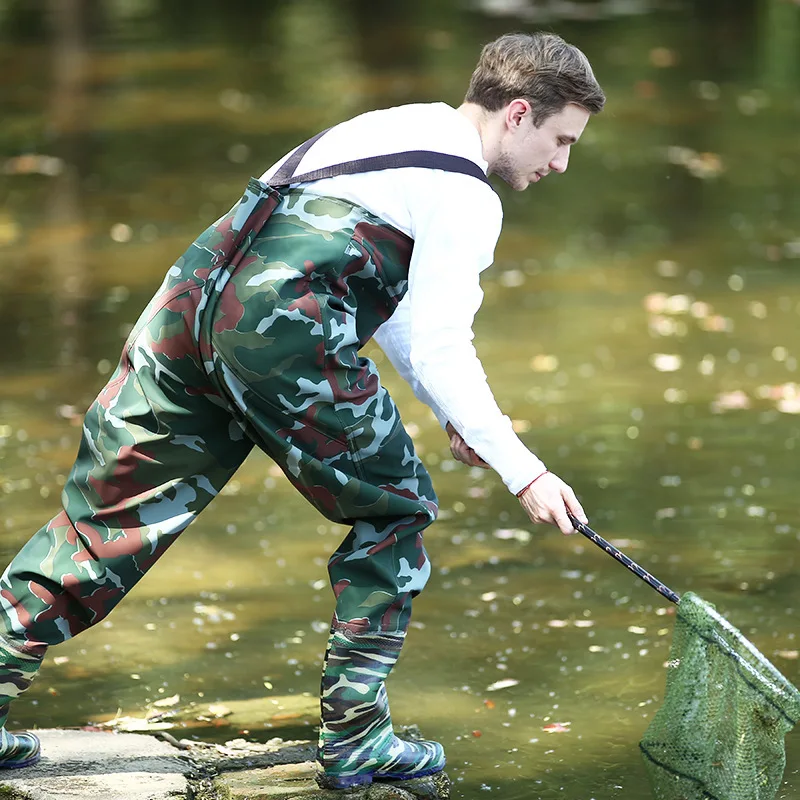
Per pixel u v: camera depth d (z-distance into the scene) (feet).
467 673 26.89
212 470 21.22
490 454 21.02
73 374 44.27
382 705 22.16
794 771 23.06
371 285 20.89
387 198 20.59
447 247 20.56
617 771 23.18
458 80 88.89
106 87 89.45
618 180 69.62
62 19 112.68
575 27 107.86
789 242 59.31
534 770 23.25
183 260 20.71
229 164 71.41
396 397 43.57
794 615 28.96
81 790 21.67
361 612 21.40
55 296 51.96
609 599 30.07
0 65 95.76
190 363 20.54
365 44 102.12
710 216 63.31
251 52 100.22
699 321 49.85
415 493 21.57
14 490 35.63
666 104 84.74
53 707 25.59
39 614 21.06
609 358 46.24
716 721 21.99
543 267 56.65
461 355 20.71
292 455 20.61
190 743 23.90
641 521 33.88
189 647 28.02
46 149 74.74
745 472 36.88
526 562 31.96
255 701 25.85
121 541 20.98
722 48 100.17
